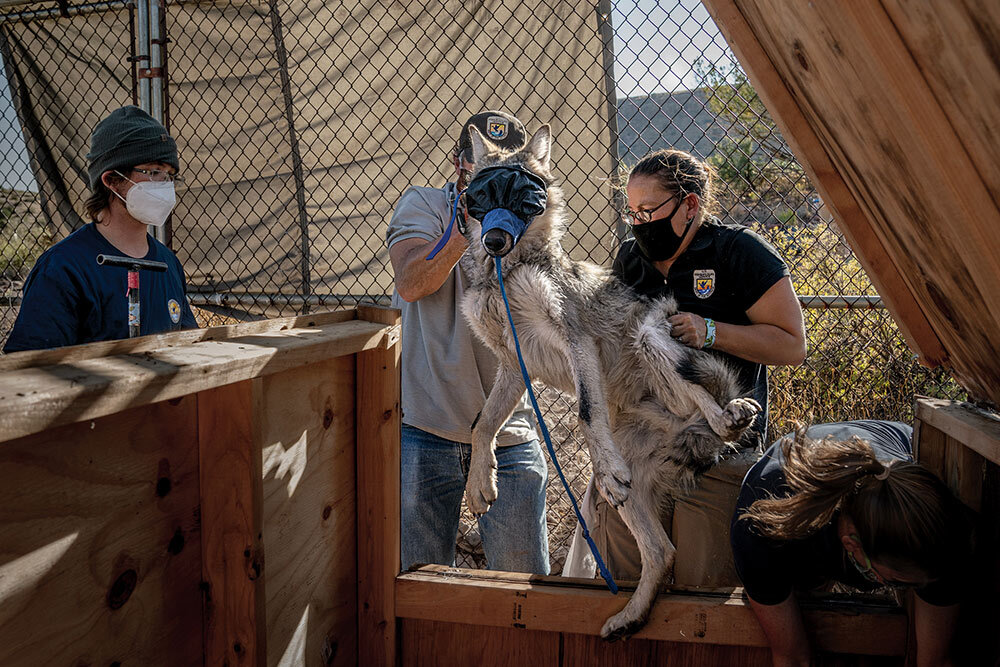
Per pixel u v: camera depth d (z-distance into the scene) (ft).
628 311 9.50
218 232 18.01
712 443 8.74
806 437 6.93
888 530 5.57
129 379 3.69
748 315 8.80
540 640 7.18
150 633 4.83
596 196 15.97
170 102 17.48
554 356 9.23
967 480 6.31
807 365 14.52
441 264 9.43
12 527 3.71
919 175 4.17
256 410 5.08
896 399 13.78
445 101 16.84
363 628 7.36
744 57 5.48
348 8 16.60
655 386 9.09
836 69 4.25
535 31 15.97
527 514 10.66
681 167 8.53
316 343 5.52
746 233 8.77
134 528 4.62
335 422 6.74
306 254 18.12
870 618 6.59
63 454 4.02
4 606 3.69
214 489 5.20
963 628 6.32
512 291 9.02
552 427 16.84
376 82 17.03
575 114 14.74
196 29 16.96
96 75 17.21
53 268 8.59
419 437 10.69
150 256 9.82
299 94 17.29
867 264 6.17
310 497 6.30
